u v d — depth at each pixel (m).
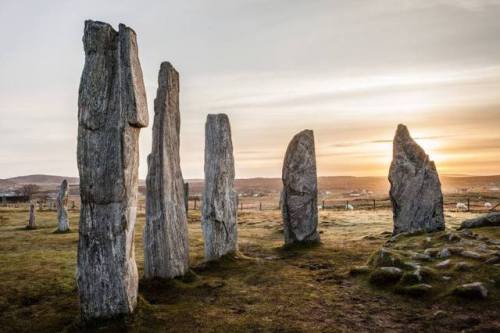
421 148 17.70
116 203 8.44
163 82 11.77
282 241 20.00
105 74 8.52
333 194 115.19
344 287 10.87
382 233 19.88
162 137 11.66
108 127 8.45
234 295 10.55
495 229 14.02
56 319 9.21
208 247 14.41
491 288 9.28
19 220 35.31
